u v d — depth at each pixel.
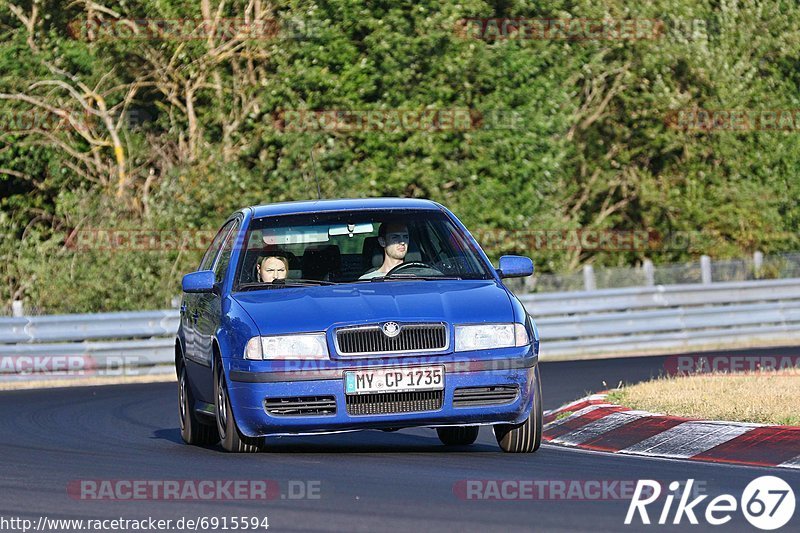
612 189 94.81
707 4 97.81
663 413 33.34
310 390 27.34
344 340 27.50
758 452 27.95
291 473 25.66
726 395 35.19
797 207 98.38
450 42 80.81
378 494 22.78
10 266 77.25
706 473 25.39
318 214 31.78
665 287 76.62
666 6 92.50
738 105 95.38
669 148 94.06
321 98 79.62
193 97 82.62
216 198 76.62
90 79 82.69
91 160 82.50
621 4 91.19
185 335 34.09
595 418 34.41
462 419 27.75
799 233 98.38
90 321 63.44
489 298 28.81
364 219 31.61
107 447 33.62
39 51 83.00
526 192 82.00
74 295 73.06
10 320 62.09
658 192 92.75
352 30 80.56
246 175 77.44
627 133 94.44
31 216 86.19
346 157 79.12
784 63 100.25
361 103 79.44
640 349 74.62
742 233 94.88
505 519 20.19
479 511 20.95
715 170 97.25
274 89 78.75
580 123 92.38
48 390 56.06
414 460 27.77
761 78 100.06
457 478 24.59
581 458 28.39
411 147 79.38
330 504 21.89
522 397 28.16
